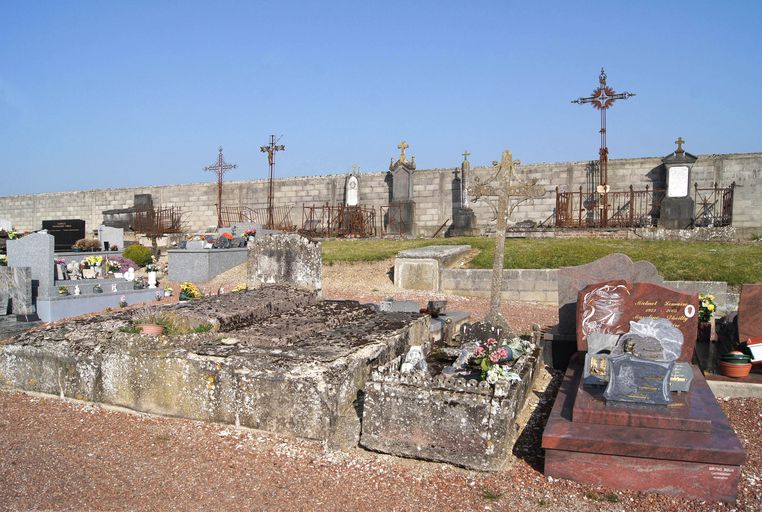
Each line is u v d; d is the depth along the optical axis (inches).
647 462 221.1
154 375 299.9
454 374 302.2
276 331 343.9
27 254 598.9
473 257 826.2
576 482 228.5
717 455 211.6
